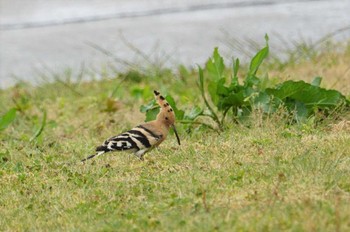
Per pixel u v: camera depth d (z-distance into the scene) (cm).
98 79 2138
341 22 2436
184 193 1084
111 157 1298
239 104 1420
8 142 1502
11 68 2281
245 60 2066
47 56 2359
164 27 2522
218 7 2703
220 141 1308
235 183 1106
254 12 2608
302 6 2636
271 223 934
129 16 2664
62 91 1981
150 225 981
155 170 1206
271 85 1642
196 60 2236
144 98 1792
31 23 2652
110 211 1072
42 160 1331
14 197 1166
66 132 1579
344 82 1745
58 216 1088
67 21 2652
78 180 1203
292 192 1035
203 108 1492
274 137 1296
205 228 941
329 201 992
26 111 1797
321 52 2084
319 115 1392
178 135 1398
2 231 1057
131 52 2330
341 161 1149
